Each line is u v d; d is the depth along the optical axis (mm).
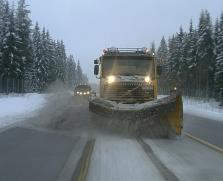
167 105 15062
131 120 15328
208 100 71000
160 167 10008
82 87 51531
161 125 15375
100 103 16125
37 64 93562
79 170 9672
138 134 15602
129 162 10609
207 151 12523
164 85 107688
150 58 18391
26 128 18391
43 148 12875
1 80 59031
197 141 14859
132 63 18375
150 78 18078
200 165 10305
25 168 9992
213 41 75875
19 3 72500
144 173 9336
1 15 70875
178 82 91750
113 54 18453
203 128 20359
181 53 91000
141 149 12742
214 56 75688
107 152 12133
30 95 63375
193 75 82312
